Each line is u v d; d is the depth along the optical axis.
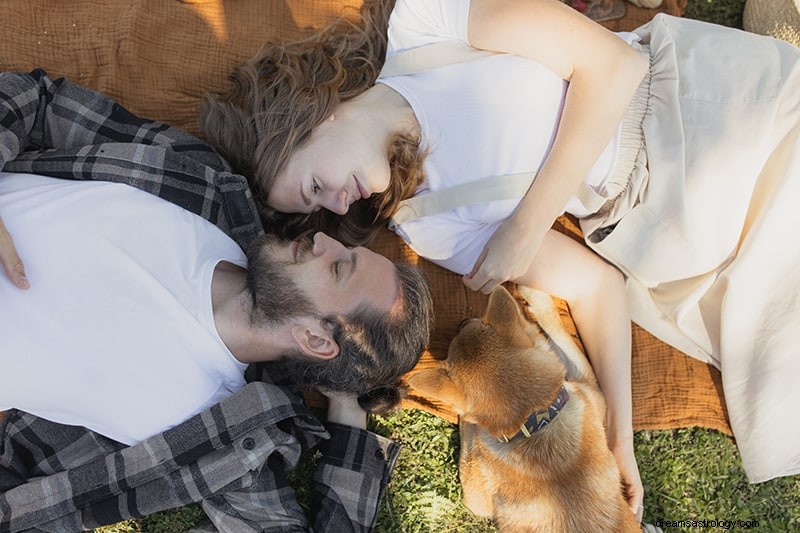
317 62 2.08
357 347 1.88
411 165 2.05
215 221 2.13
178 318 1.94
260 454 1.99
